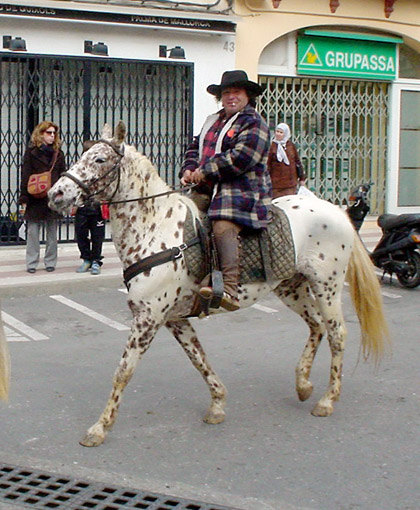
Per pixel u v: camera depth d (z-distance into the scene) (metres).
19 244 13.26
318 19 15.32
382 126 16.86
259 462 5.45
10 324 9.21
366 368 7.61
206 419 6.16
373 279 6.42
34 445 5.70
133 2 13.41
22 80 13.03
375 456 5.57
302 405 6.58
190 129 14.17
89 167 5.51
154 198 5.72
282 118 15.78
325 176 16.42
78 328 9.10
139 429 6.02
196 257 5.74
